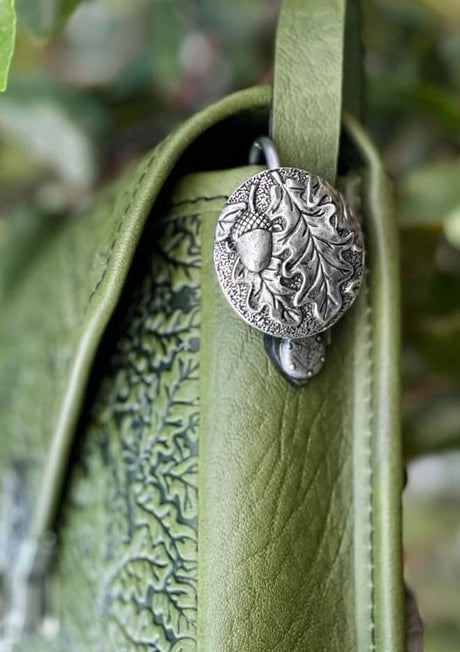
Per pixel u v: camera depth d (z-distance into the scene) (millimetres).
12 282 489
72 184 568
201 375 314
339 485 321
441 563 625
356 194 327
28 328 455
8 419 457
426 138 584
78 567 379
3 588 431
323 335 316
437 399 503
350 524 322
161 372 326
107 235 333
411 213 473
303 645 311
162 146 316
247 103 317
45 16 387
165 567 320
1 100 538
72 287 409
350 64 357
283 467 311
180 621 312
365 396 324
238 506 306
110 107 575
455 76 572
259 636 305
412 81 529
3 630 420
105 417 354
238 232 300
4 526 443
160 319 328
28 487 430
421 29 568
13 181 615
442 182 473
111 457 352
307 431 315
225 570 304
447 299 462
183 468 315
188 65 593
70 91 558
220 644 302
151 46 562
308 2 322
